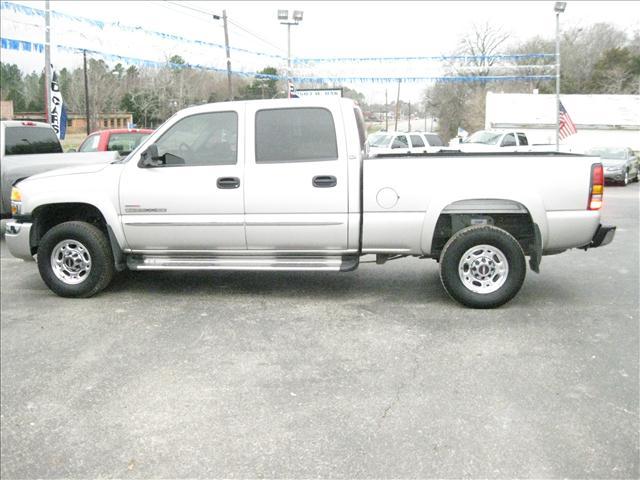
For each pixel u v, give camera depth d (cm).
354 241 584
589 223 560
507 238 562
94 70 4262
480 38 5316
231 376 429
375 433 346
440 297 625
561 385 404
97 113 4275
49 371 444
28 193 628
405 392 398
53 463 325
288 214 585
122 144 1316
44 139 1079
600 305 593
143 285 688
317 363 450
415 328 526
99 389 412
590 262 813
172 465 320
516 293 573
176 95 3994
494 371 430
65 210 664
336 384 412
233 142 597
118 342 502
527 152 617
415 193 567
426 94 6053
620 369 430
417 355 462
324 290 658
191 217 599
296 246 595
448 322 541
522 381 412
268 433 349
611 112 2314
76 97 4241
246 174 587
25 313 588
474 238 564
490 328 523
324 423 359
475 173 561
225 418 368
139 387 414
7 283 713
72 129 4338
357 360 454
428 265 786
